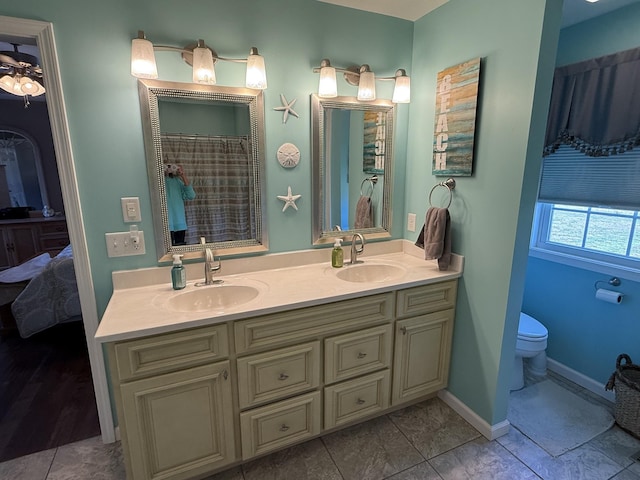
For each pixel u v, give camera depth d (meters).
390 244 2.28
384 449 1.74
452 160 1.85
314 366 1.62
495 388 1.76
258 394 1.52
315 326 1.58
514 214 1.57
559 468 1.63
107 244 1.61
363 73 1.84
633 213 1.98
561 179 2.22
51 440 1.79
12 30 1.34
